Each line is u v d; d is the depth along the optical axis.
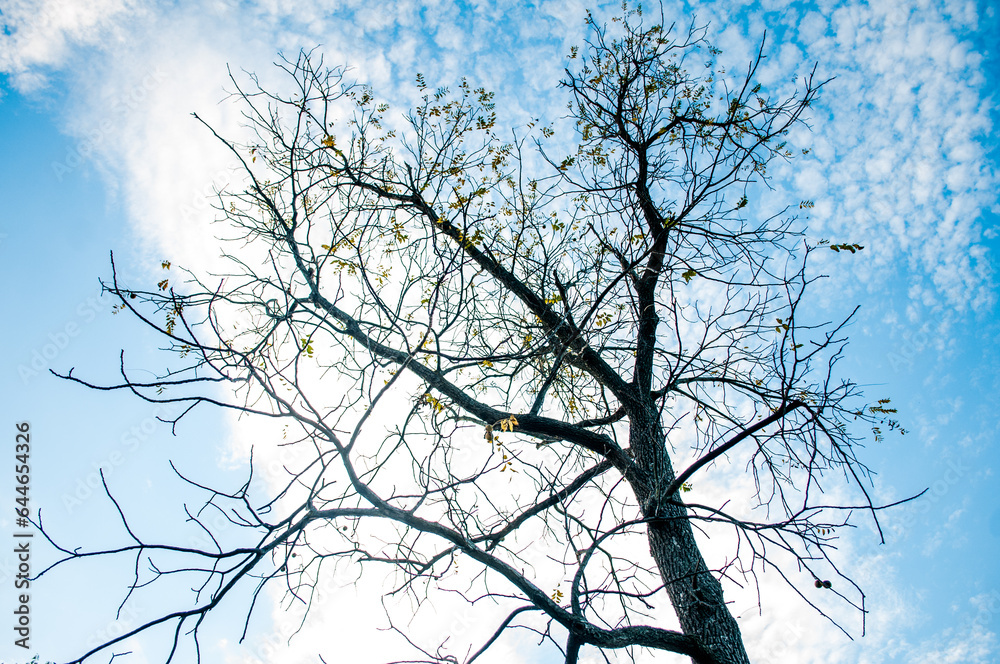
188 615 2.94
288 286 3.59
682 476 4.80
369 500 3.95
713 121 6.24
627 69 7.00
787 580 3.79
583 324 4.68
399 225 5.80
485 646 4.19
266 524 3.37
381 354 5.50
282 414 3.42
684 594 5.23
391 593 4.28
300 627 4.09
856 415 5.11
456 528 4.35
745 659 4.93
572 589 4.80
